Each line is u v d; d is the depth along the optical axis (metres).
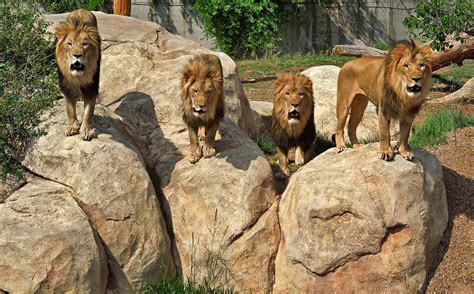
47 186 7.55
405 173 7.48
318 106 12.03
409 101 7.22
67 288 6.85
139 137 8.95
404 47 7.17
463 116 11.23
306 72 12.73
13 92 8.08
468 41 14.37
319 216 7.48
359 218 7.36
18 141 7.96
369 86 7.98
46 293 6.78
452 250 7.90
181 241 8.08
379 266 7.35
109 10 20.59
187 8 21.11
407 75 7.06
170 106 9.19
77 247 6.98
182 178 8.28
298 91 8.81
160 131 9.02
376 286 7.38
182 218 8.13
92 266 7.03
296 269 7.63
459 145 9.62
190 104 8.06
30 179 7.71
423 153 8.11
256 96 14.45
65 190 7.53
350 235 7.38
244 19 20.58
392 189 7.40
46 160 7.71
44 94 8.28
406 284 7.39
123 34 10.45
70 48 7.40
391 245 7.38
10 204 7.18
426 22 14.10
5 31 9.23
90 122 7.81
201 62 8.05
